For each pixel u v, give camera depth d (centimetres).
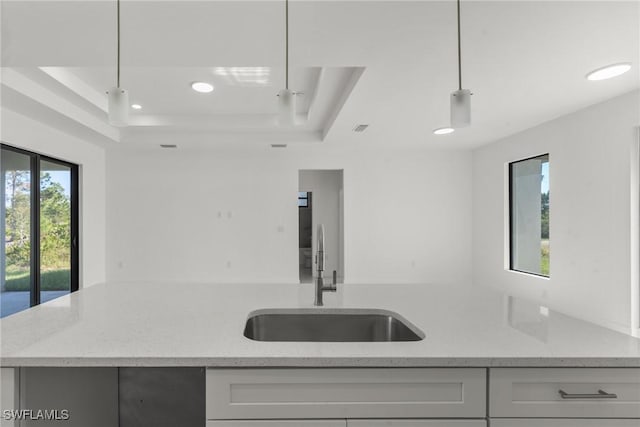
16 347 110
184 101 438
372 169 632
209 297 187
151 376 144
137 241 608
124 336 121
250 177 622
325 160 629
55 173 479
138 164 609
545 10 197
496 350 109
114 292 200
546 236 459
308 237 1017
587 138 378
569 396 104
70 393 122
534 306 170
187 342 115
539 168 471
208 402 105
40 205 443
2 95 328
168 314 152
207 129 527
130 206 607
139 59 250
